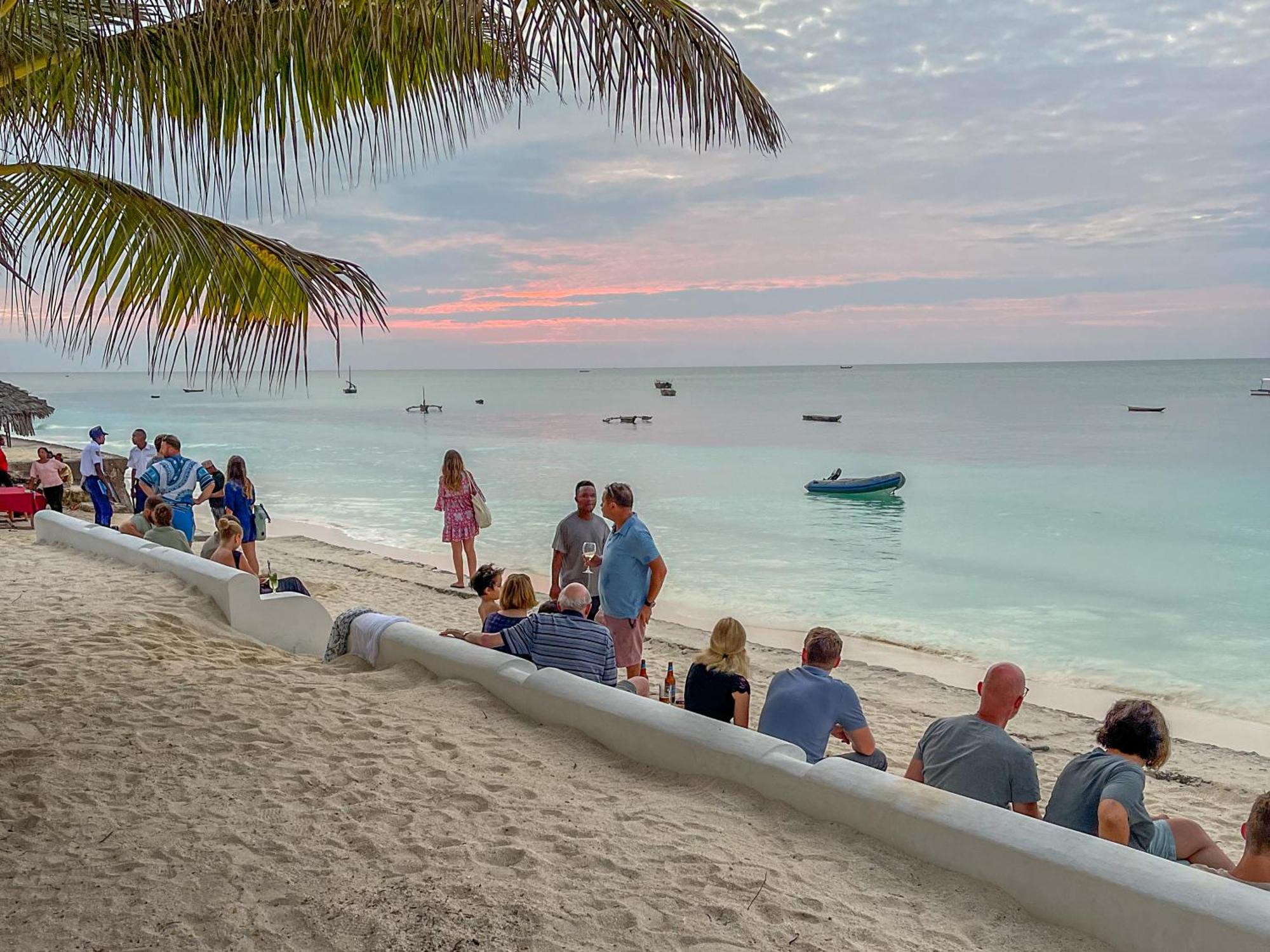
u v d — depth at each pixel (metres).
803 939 3.29
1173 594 15.19
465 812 4.33
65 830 4.06
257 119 4.46
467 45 4.13
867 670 10.38
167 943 3.19
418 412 100.06
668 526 22.36
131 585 9.45
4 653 6.99
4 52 4.15
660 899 3.55
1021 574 16.81
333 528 21.66
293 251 4.64
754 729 7.95
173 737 5.27
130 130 4.23
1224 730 8.96
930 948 3.28
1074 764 4.23
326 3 4.04
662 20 3.76
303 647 8.95
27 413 32.47
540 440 55.22
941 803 3.93
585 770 4.89
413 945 3.19
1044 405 102.12
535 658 6.30
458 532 13.35
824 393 148.50
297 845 3.96
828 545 19.73
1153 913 3.20
